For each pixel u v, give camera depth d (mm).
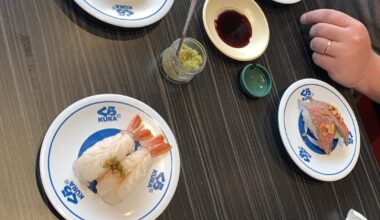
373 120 751
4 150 336
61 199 337
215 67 475
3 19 374
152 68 435
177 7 475
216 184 422
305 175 481
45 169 336
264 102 492
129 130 379
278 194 455
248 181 441
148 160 365
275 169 464
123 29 434
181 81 439
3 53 364
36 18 390
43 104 366
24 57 372
